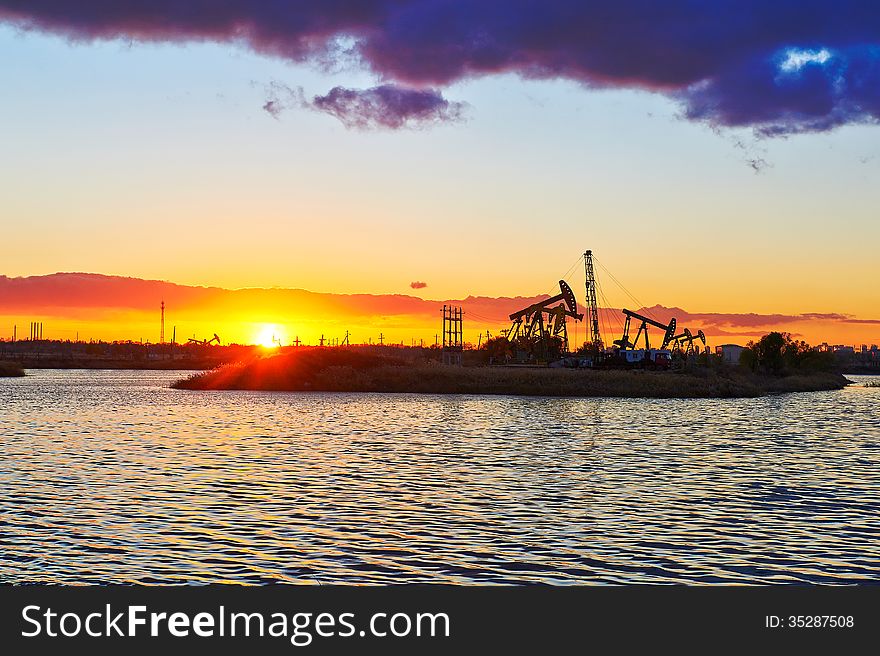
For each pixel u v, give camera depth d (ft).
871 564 85.40
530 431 225.15
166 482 128.57
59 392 419.95
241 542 91.76
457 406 336.29
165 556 86.38
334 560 85.71
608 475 140.87
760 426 247.91
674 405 360.48
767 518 105.19
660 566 84.53
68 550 87.92
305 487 125.70
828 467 152.25
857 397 460.96
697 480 135.54
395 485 128.47
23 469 140.67
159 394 409.28
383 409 312.91
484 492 122.83
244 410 298.56
